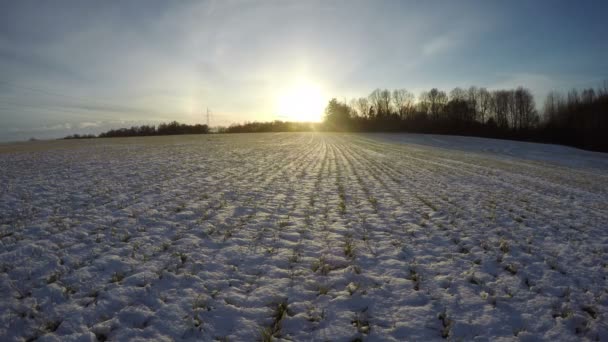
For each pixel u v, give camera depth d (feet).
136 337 9.62
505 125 243.40
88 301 11.32
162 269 13.84
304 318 10.69
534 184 41.55
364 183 37.58
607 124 162.50
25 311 10.59
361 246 17.16
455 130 246.06
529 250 17.08
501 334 10.14
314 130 335.26
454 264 15.08
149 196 27.09
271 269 14.21
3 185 29.40
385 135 218.38
